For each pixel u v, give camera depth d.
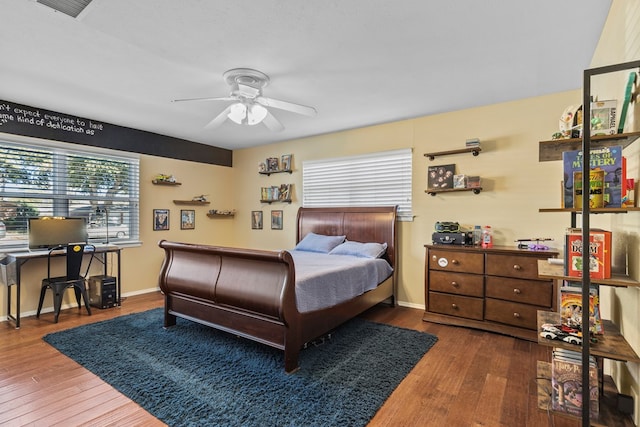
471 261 3.28
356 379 2.26
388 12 1.90
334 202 4.76
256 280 2.50
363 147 4.46
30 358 2.55
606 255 1.54
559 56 2.44
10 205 3.51
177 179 5.06
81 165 4.05
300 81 2.90
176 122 4.20
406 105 3.57
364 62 2.53
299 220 4.98
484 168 3.60
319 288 2.69
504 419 1.85
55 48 2.30
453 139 3.79
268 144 5.48
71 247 3.48
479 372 2.39
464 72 2.73
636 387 1.58
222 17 1.93
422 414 1.89
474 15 1.93
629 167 1.77
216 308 2.79
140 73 2.71
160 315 3.63
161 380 2.22
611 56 1.94
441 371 2.40
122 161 4.44
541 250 3.01
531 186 3.35
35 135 3.59
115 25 2.01
